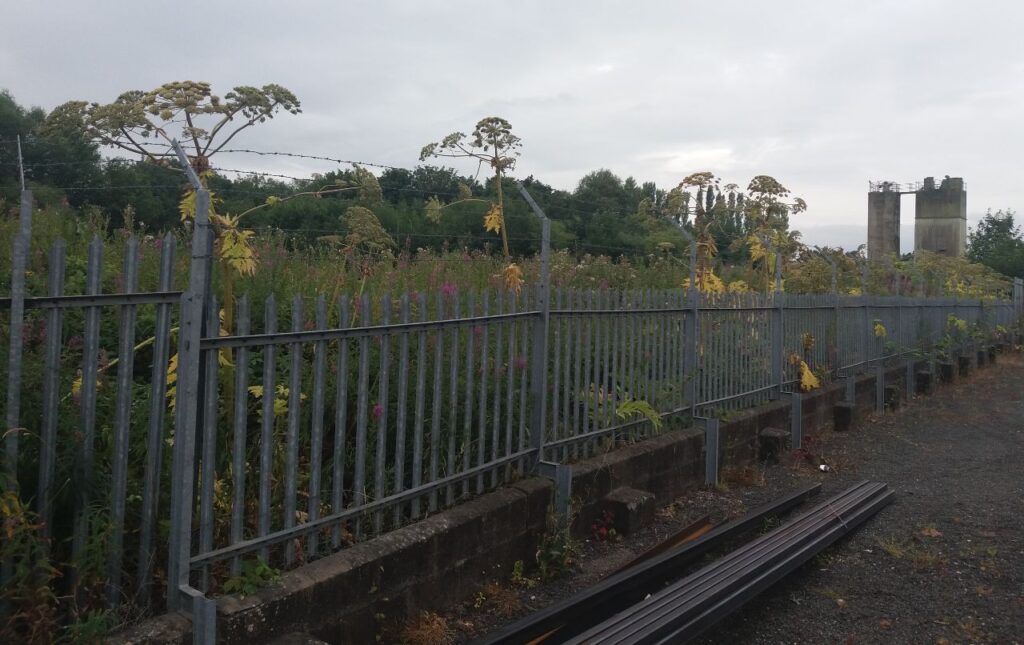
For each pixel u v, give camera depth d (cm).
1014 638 433
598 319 615
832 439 992
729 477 760
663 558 488
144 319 509
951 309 1753
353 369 479
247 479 407
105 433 349
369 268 659
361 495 413
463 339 500
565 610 410
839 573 524
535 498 510
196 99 386
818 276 1264
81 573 300
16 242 283
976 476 805
